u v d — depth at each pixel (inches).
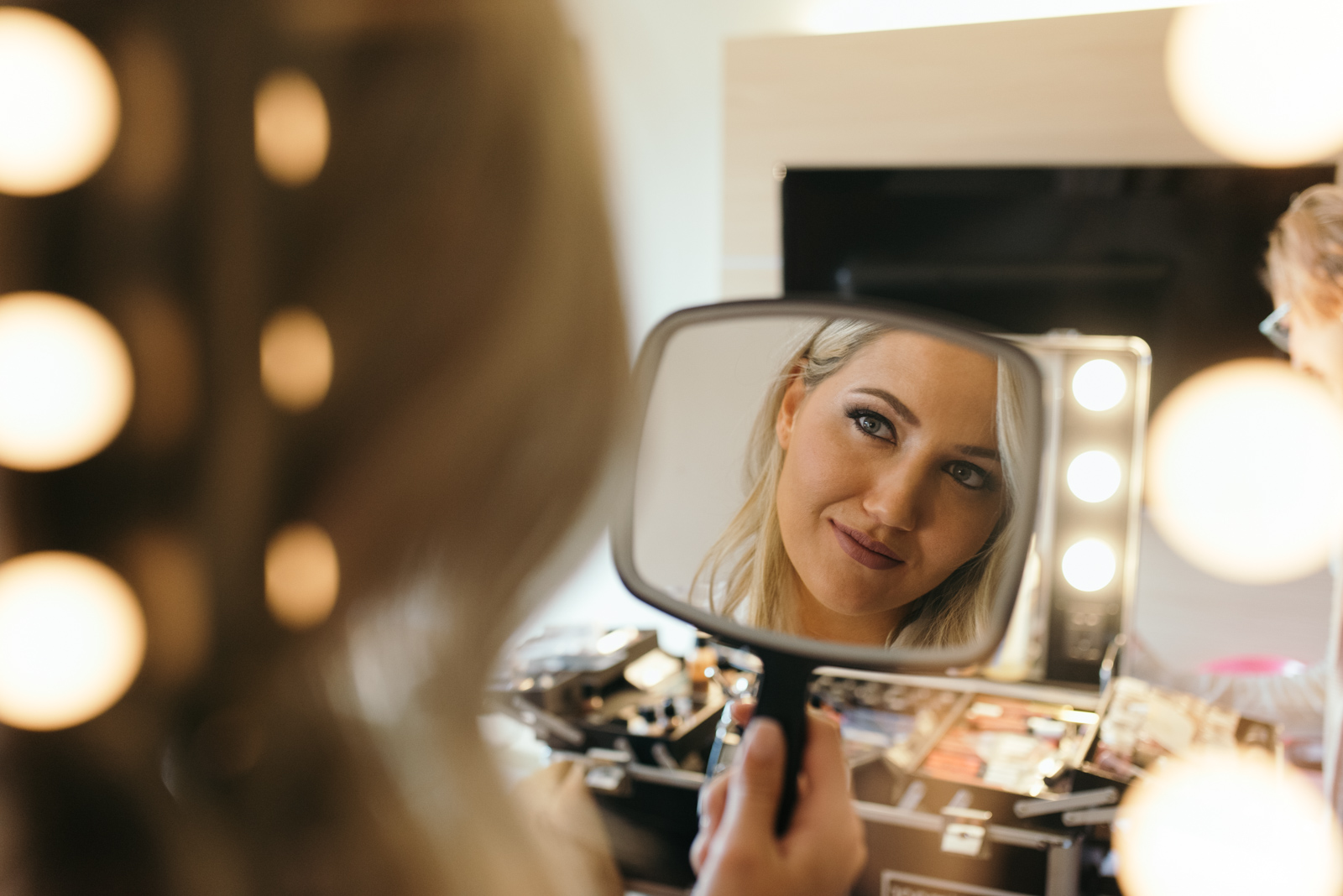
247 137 7.8
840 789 14.8
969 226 54.8
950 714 40.2
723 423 17.4
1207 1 51.6
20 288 7.4
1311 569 51.9
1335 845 34.5
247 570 8.0
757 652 15.8
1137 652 47.9
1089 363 42.3
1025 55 55.9
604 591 64.3
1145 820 31.3
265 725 8.5
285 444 8.2
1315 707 44.6
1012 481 16.9
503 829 10.0
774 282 63.2
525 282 8.9
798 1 61.9
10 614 7.3
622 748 37.8
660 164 66.1
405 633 9.6
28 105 7.1
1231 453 52.2
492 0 8.8
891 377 17.3
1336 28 48.9
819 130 60.9
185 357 7.7
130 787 7.8
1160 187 51.4
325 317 8.3
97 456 7.5
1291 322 46.8
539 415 9.2
